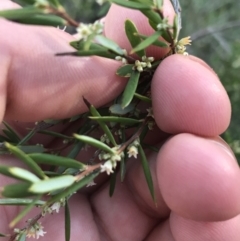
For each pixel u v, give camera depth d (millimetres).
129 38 53
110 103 65
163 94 60
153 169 72
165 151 60
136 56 61
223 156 58
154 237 78
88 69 60
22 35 60
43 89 61
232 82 116
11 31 60
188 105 59
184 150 58
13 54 59
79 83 61
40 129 64
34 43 60
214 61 127
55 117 64
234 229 65
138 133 58
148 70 62
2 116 61
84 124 64
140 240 81
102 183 82
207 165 57
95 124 63
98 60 61
